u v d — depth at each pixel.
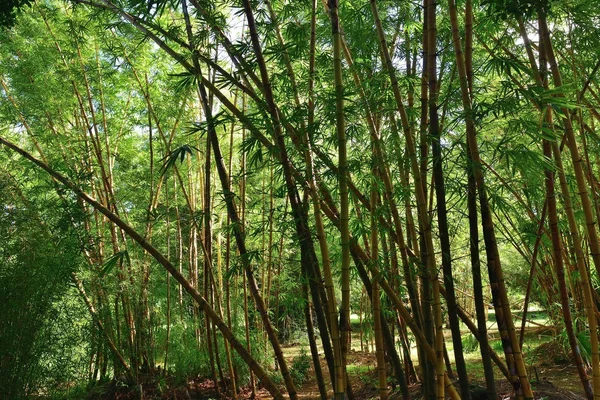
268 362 7.84
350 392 3.56
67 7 6.58
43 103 6.48
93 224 7.31
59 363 5.91
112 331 6.93
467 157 2.85
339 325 2.88
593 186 3.90
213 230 8.05
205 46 3.48
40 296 5.38
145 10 3.52
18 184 5.96
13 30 6.34
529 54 3.10
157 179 7.89
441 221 2.86
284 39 4.62
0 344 5.14
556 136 2.77
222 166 3.46
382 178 3.25
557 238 3.21
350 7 4.20
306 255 3.25
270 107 2.95
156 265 7.34
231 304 8.37
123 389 6.77
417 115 3.47
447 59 3.92
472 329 3.47
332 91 3.14
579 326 5.29
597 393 2.97
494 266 2.92
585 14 3.50
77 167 7.21
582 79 3.99
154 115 6.84
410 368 5.90
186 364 6.97
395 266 3.60
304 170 3.10
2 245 5.47
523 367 2.88
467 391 2.84
